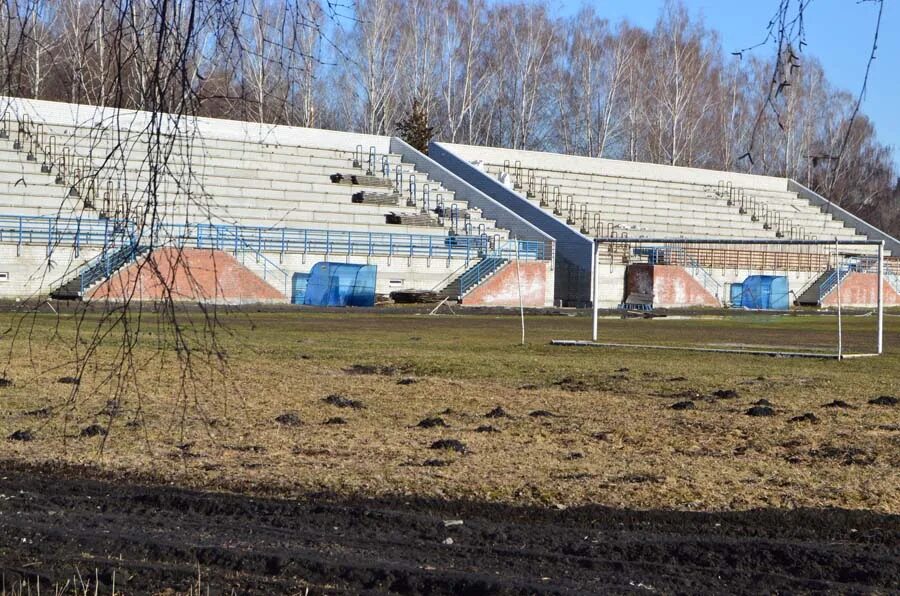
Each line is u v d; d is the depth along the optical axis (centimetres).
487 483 1141
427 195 6869
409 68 4450
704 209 8188
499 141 8775
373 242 6172
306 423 1523
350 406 1697
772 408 1744
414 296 6006
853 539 955
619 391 1973
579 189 7831
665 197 8225
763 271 7288
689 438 1452
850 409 1756
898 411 1744
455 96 8100
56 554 879
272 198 6028
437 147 7538
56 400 1689
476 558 878
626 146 8894
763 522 1002
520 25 4372
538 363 2509
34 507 1020
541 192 7606
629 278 6700
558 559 878
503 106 8531
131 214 688
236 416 1573
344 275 5797
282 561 852
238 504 1028
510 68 6091
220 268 5372
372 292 5888
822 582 827
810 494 1117
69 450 1291
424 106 7281
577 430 1509
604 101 8550
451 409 1689
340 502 1059
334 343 3005
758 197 8738
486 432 1473
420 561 866
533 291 6475
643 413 1683
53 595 789
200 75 661
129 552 886
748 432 1505
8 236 4738
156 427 1463
